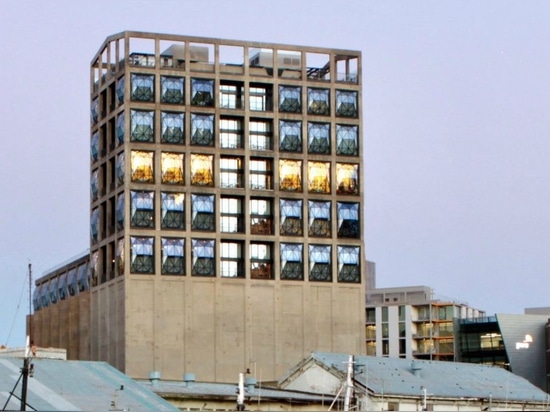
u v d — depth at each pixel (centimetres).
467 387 19238
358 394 17862
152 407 14100
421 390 18438
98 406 13688
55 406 13262
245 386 18325
